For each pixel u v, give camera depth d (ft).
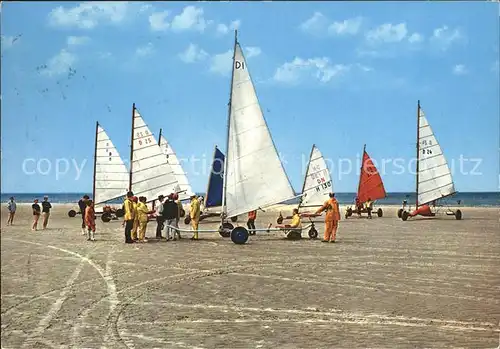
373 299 37.19
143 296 38.60
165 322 31.37
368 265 52.70
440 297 37.65
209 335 28.53
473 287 41.19
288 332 29.04
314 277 46.14
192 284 43.09
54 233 92.43
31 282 44.14
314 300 36.96
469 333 28.60
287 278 45.65
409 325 30.25
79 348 26.53
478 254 60.64
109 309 34.60
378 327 29.99
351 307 34.81
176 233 87.66
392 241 75.92
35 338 28.40
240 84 74.28
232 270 49.93
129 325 30.78
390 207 220.02
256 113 74.74
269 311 33.86
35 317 32.71
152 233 92.63
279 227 82.64
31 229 102.53
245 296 38.34
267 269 50.44
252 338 28.02
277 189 75.36
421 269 50.16
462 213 142.72
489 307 34.45
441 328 29.60
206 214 123.65
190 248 67.97
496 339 27.30
